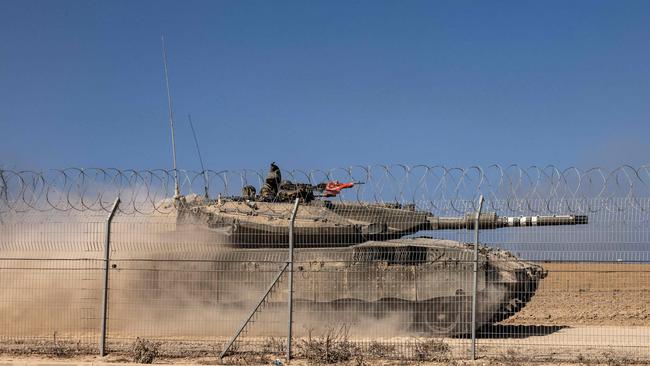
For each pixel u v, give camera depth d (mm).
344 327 24047
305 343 20250
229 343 19766
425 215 27266
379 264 26641
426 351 19672
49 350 20375
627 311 34000
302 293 26984
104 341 19922
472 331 19000
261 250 26938
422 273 26328
